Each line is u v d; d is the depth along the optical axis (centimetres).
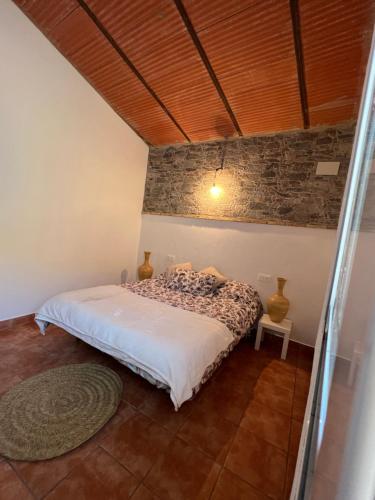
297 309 294
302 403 193
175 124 345
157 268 414
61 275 312
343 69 211
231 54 224
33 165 262
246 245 330
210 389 200
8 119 234
